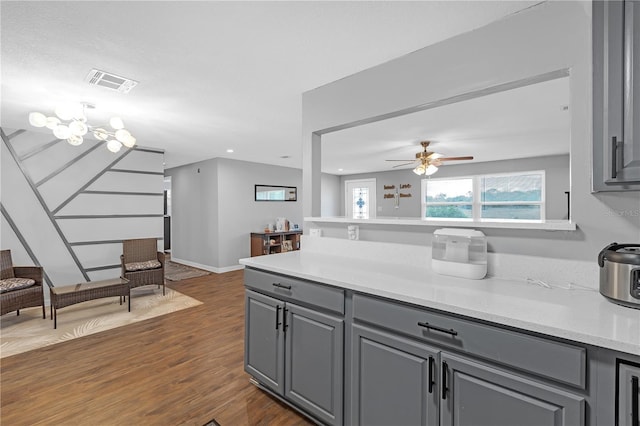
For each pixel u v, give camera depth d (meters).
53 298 3.18
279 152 5.39
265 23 1.62
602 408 0.91
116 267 4.55
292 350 1.79
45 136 3.99
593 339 0.89
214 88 2.48
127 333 3.03
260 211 6.66
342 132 3.94
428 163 4.59
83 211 4.28
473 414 1.14
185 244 6.75
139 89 2.49
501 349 1.07
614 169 1.12
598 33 1.15
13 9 1.47
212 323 3.30
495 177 6.27
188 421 1.76
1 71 2.13
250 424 1.74
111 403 1.93
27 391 2.05
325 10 1.52
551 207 5.61
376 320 1.41
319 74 2.23
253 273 2.04
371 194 8.26
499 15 1.55
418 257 1.89
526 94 2.60
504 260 1.56
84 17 1.55
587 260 1.34
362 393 1.47
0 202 3.69
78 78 2.27
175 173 7.07
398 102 1.99
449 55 1.76
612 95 1.12
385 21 1.61
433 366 1.24
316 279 1.64
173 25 1.63
